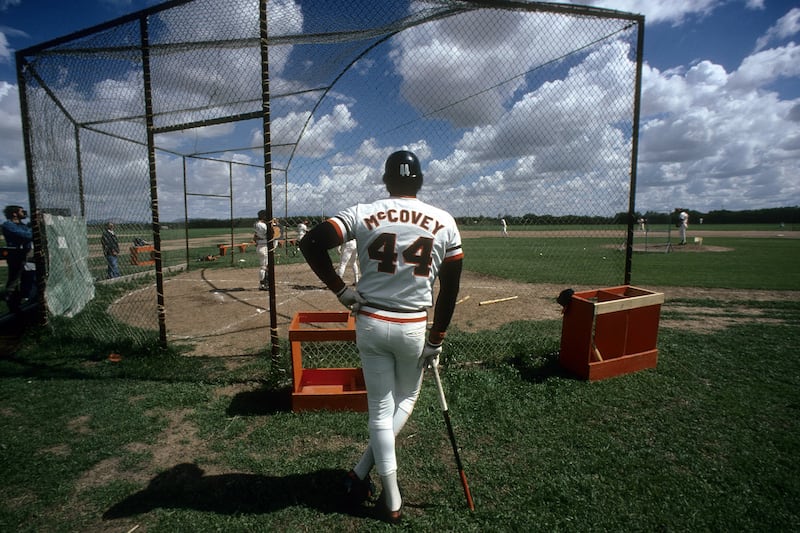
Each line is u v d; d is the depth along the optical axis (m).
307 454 2.79
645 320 4.14
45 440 2.95
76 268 6.51
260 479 2.52
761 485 2.43
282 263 14.09
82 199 6.36
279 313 6.84
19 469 2.61
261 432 3.04
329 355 4.52
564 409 3.36
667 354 4.58
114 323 6.02
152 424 3.18
